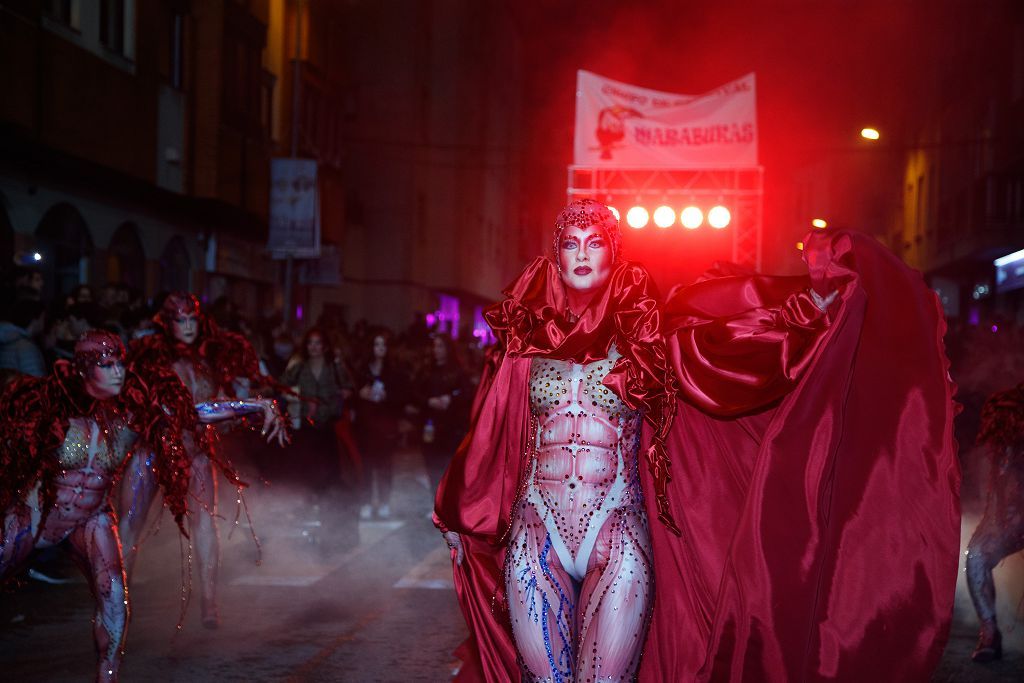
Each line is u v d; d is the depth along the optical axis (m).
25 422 5.20
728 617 4.16
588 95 19.58
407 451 21.72
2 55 16.34
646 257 19.88
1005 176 27.89
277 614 7.56
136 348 7.06
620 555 3.87
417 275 41.22
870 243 4.32
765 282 4.34
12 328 9.61
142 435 5.55
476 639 4.36
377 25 39.66
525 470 4.05
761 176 19.31
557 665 3.89
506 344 4.12
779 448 4.21
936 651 4.20
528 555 3.93
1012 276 28.69
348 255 38.56
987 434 6.35
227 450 10.30
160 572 8.97
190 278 24.62
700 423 4.36
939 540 4.23
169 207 22.61
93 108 19.42
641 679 4.28
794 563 4.16
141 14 21.31
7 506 5.23
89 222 19.75
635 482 3.99
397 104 39.72
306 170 26.20
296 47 27.67
